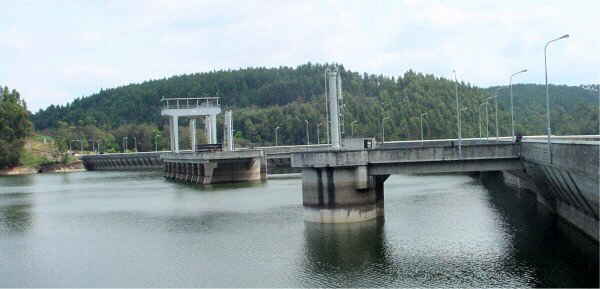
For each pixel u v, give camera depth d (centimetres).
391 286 4106
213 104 14812
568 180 4650
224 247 5550
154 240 6072
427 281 4178
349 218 6316
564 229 5666
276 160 18150
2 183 16275
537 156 5234
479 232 5725
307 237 5753
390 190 9619
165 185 12962
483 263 4569
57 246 6022
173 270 4828
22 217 8238
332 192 6316
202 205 8631
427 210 7206
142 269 4916
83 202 9931
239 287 4278
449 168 6144
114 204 9356
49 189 13288
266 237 5875
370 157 6238
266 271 4644
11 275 4931
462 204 7719
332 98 7575
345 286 4166
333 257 4953
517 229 5797
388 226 6138
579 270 4250
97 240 6244
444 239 5456
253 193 10006
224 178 12525
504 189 9500
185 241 5928
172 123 15750
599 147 3584
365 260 4806
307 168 6481
